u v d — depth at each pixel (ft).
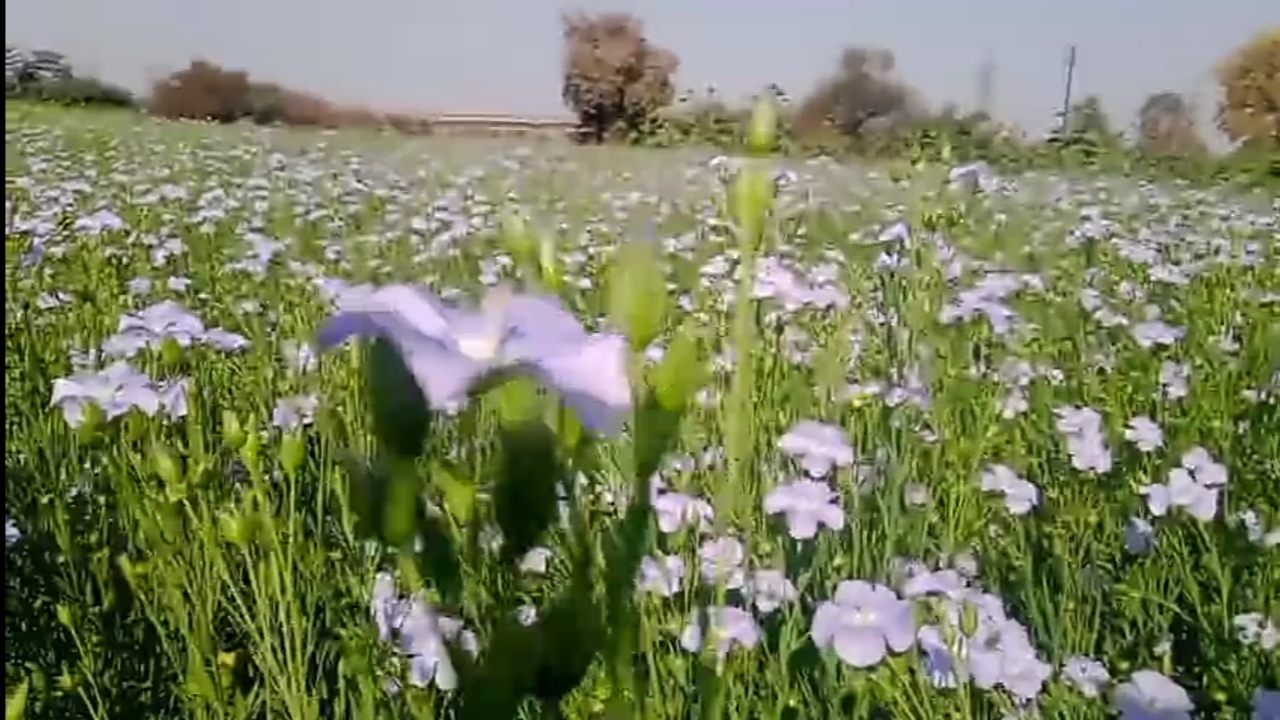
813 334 16.30
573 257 21.54
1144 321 19.98
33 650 9.63
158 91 43.42
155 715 9.36
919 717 8.05
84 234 21.47
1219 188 35.60
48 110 41.83
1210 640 10.02
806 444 10.77
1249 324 19.33
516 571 2.85
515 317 2.83
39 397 13.53
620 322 2.84
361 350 2.85
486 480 3.04
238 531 7.46
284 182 34.37
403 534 2.99
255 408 12.19
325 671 9.14
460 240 25.52
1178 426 14.38
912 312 15.90
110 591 10.07
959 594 8.45
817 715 8.70
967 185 20.01
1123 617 10.98
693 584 8.50
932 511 11.58
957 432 13.20
